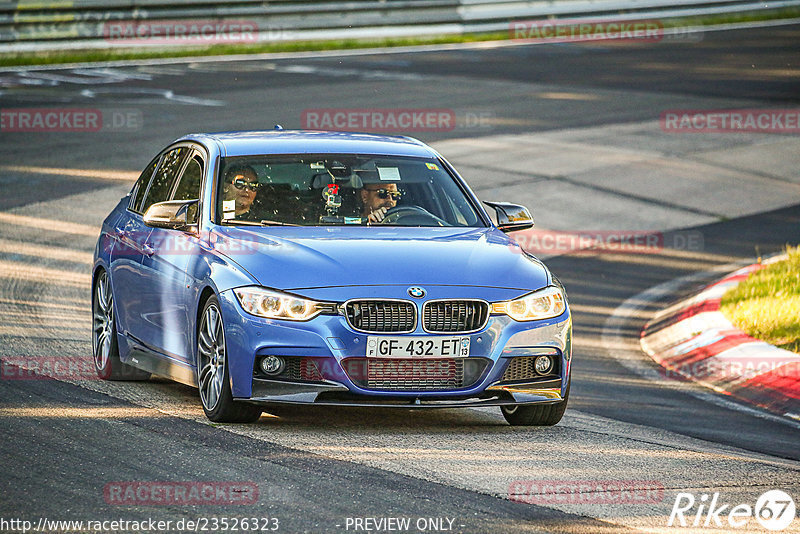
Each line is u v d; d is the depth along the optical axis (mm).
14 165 66625
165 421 24469
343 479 20234
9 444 21969
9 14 108375
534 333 24453
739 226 61531
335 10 130625
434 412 27469
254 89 97750
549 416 25844
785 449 25719
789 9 170000
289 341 23344
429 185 28422
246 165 27672
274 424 24641
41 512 17984
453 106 93500
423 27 137625
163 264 27109
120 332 29391
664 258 54250
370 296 23594
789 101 100500
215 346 24719
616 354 37656
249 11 124438
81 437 22688
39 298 40469
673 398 31641
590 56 128750
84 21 112375
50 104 86438
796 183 72375
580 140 81812
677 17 157625
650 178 71625
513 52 131000
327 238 25391
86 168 66438
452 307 23859
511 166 72938
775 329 36969
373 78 107125
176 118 82188
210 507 18375
